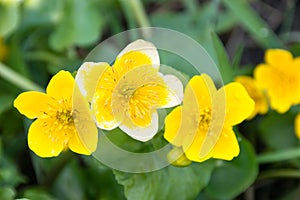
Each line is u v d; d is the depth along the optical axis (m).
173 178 0.47
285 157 0.54
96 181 0.55
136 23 0.60
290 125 0.56
